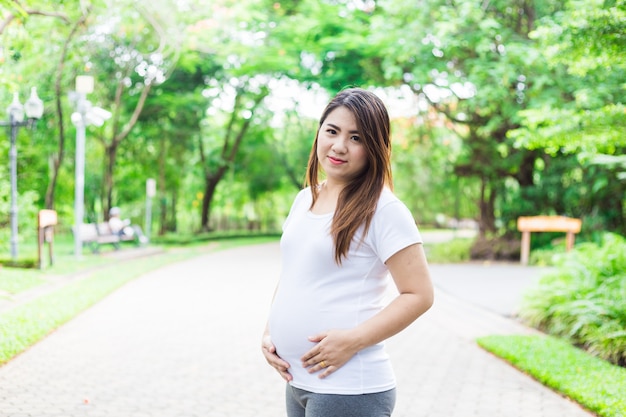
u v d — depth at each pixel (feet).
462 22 44.37
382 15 53.21
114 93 69.67
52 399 15.65
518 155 62.08
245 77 84.89
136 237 67.92
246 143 107.55
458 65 54.39
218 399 16.28
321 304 6.59
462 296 36.24
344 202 6.66
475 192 94.17
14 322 22.89
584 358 20.25
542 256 57.72
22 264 39.42
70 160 77.61
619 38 18.54
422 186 91.56
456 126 80.18
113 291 35.09
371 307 6.57
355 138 6.64
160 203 92.73
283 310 6.88
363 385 6.45
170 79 81.56
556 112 23.44
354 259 6.53
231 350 21.84
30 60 49.55
